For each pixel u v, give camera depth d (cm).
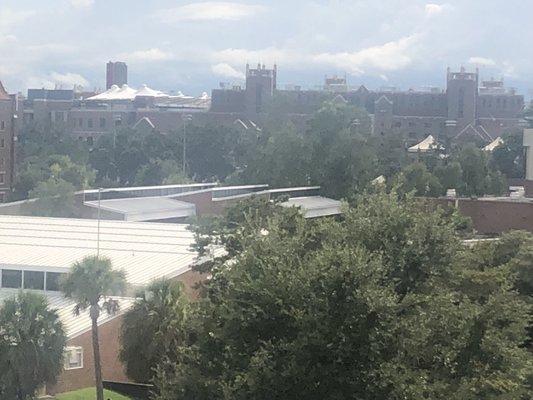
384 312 3588
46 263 7138
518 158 19438
